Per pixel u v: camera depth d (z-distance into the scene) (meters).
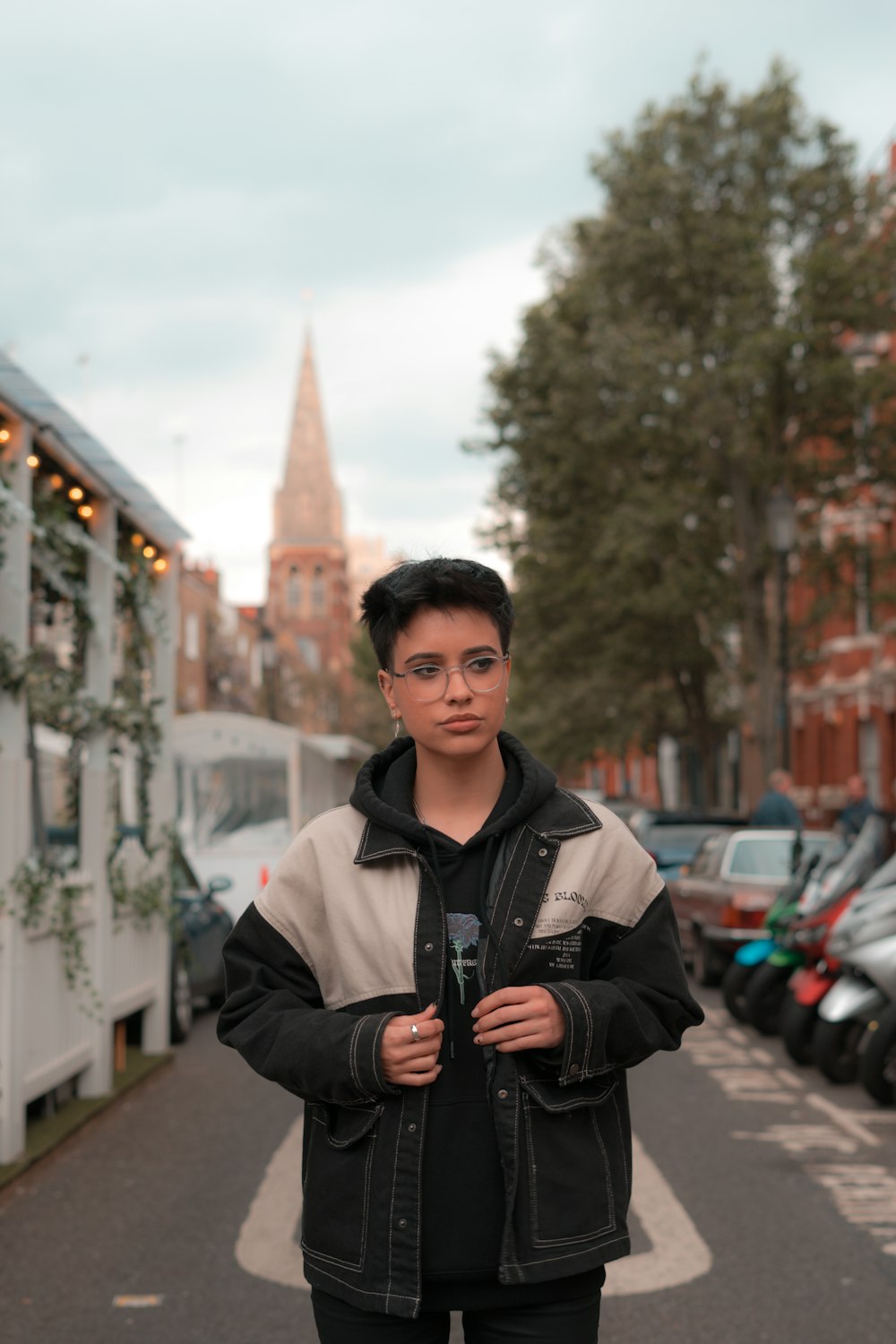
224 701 64.94
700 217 27.16
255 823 19.53
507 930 2.53
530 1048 2.46
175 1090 10.02
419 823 2.55
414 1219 2.45
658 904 2.64
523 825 2.59
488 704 2.59
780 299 27.30
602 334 27.55
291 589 159.62
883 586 29.03
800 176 27.09
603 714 38.06
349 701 81.50
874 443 27.70
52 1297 5.52
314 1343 4.99
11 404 7.39
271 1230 6.43
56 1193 7.12
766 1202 6.94
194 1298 5.48
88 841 9.31
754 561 28.41
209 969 14.09
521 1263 2.44
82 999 8.95
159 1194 7.07
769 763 29.06
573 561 32.41
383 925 2.54
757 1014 12.37
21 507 7.48
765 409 27.75
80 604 9.48
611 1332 5.12
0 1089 7.30
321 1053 2.45
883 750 33.94
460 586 2.58
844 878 10.84
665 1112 9.27
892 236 27.06
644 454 29.22
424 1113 2.47
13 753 7.50
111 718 9.48
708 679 39.41
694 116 27.81
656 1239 6.30
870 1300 5.46
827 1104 9.50
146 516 10.75
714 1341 5.02
